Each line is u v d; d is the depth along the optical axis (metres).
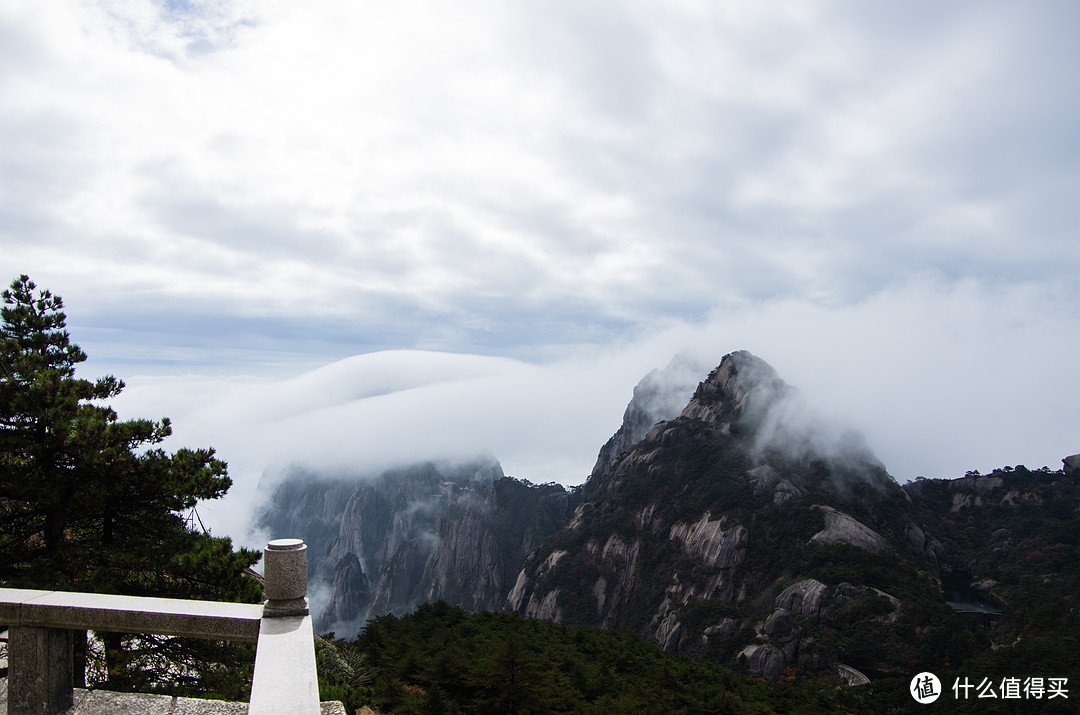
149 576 13.80
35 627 5.50
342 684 19.45
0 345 15.17
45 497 12.69
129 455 13.61
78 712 5.63
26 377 13.98
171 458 14.52
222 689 11.35
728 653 108.88
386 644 30.70
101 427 13.28
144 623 5.44
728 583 134.75
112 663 10.94
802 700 55.78
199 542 14.23
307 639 5.23
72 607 5.45
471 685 25.66
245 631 5.48
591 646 48.03
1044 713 66.56
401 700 21.27
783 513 145.62
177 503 14.23
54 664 5.54
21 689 5.46
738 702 40.75
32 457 13.18
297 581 5.71
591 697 33.44
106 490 13.12
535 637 45.91
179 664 12.23
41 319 17.45
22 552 13.26
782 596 119.50
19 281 17.38
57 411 13.05
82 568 12.94
